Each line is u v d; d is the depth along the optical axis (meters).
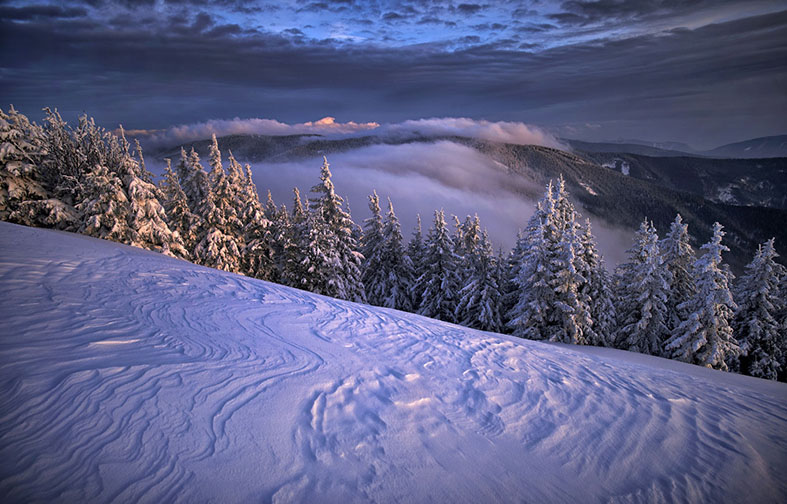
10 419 4.20
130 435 4.29
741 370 24.00
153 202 18.70
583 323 21.34
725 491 4.64
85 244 13.57
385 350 8.30
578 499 4.37
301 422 5.09
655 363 16.08
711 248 19.38
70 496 3.41
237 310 9.33
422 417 5.69
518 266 26.20
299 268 26.20
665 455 5.32
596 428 5.91
